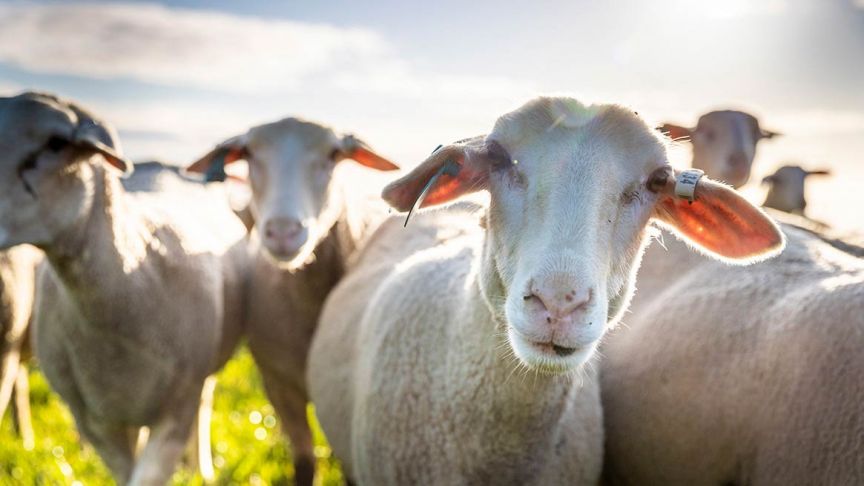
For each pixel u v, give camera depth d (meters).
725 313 0.90
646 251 1.06
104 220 1.10
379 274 1.16
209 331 1.24
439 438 0.86
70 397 1.20
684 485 0.90
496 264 0.77
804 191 2.56
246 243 1.48
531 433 0.82
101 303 1.11
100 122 1.10
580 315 0.69
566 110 0.76
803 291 0.86
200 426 1.50
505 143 0.76
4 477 1.36
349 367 1.06
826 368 0.78
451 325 0.87
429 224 1.24
